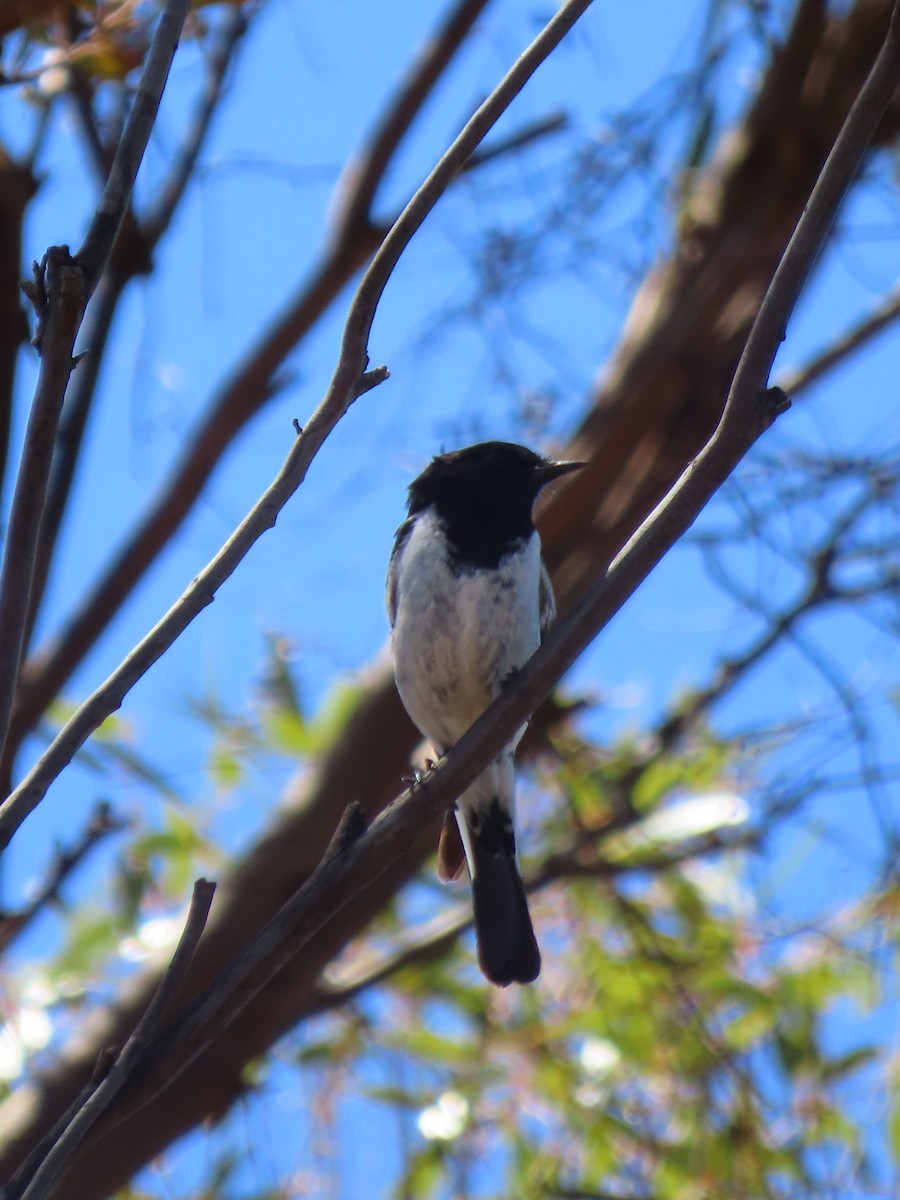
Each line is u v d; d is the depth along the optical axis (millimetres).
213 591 4824
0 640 4711
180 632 4766
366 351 5055
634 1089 9828
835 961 10117
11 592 4727
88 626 8133
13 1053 8617
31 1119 7930
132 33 7688
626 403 9891
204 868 10188
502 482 9109
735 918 10445
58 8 7289
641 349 10023
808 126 10016
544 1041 10055
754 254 10039
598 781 10672
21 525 4738
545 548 9867
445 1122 9570
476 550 8914
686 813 10211
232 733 10812
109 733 10062
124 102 7879
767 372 5324
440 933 9391
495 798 8875
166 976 4684
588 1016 10102
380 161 9188
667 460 9820
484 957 8555
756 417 5336
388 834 5246
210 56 8086
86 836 5605
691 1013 9922
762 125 10188
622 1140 9492
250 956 4941
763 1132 9320
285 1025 8484
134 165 5016
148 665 4727
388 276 5051
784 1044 9711
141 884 9664
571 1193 9305
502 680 8781
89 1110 4418
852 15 9875
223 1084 8273
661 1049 9812
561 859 9938
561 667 5520
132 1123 8008
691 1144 9258
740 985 10023
